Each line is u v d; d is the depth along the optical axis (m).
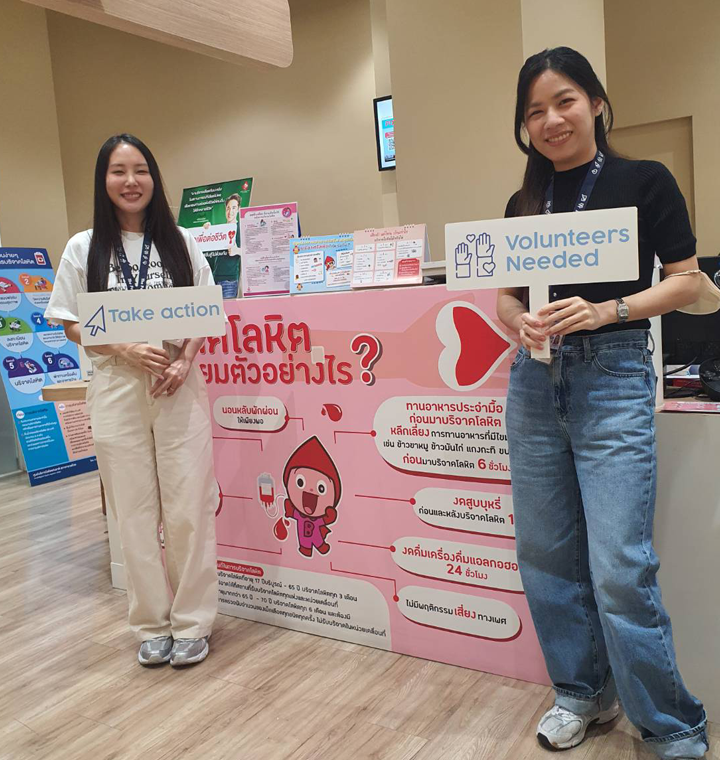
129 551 2.20
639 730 1.57
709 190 5.54
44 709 2.00
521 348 1.62
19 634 2.52
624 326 1.47
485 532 1.98
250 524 2.46
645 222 1.45
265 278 2.49
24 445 4.89
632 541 1.45
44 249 5.45
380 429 2.12
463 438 1.98
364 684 2.02
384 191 5.96
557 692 1.73
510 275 1.50
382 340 2.08
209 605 2.27
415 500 2.09
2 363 4.96
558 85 1.44
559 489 1.61
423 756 1.68
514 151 3.20
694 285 1.41
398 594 2.17
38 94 6.67
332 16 6.04
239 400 2.41
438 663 2.12
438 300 1.96
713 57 5.42
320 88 6.19
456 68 3.30
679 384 2.05
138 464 2.17
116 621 2.58
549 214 1.49
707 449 1.66
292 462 2.33
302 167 6.38
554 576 1.68
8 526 3.93
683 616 1.74
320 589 2.33
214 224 2.86
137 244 2.20
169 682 2.11
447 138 3.37
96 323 2.03
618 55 5.74
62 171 6.93
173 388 2.13
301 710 1.91
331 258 2.30
